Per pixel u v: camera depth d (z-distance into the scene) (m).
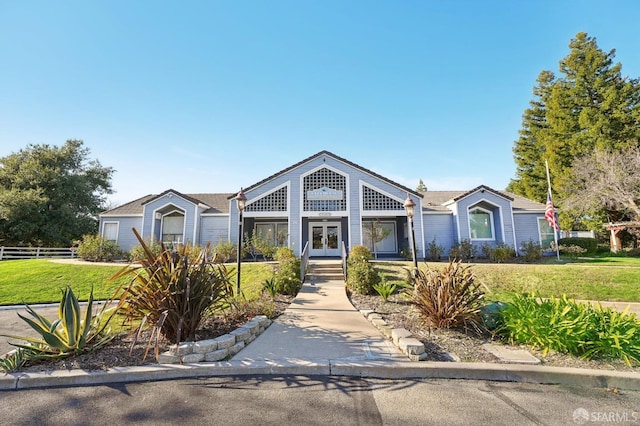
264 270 12.59
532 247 17.45
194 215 19.38
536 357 4.54
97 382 3.84
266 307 6.95
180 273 5.06
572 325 4.67
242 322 5.99
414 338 4.88
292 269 10.52
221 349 4.48
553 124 29.36
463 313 5.63
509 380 4.01
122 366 4.10
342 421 2.99
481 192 19.36
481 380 4.00
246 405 3.29
